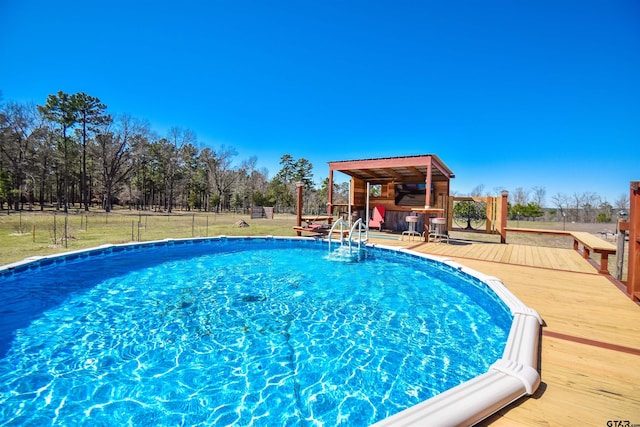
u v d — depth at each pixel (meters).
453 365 2.73
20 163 28.88
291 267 6.54
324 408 2.15
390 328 3.55
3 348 2.99
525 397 1.77
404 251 7.52
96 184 41.75
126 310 4.02
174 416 2.05
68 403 2.17
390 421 1.40
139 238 9.95
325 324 3.66
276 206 40.47
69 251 7.12
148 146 38.78
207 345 3.10
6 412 2.06
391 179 13.68
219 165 45.53
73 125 30.80
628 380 1.98
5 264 5.64
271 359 2.83
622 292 4.12
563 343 2.56
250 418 2.04
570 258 6.75
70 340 3.17
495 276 5.03
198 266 6.54
